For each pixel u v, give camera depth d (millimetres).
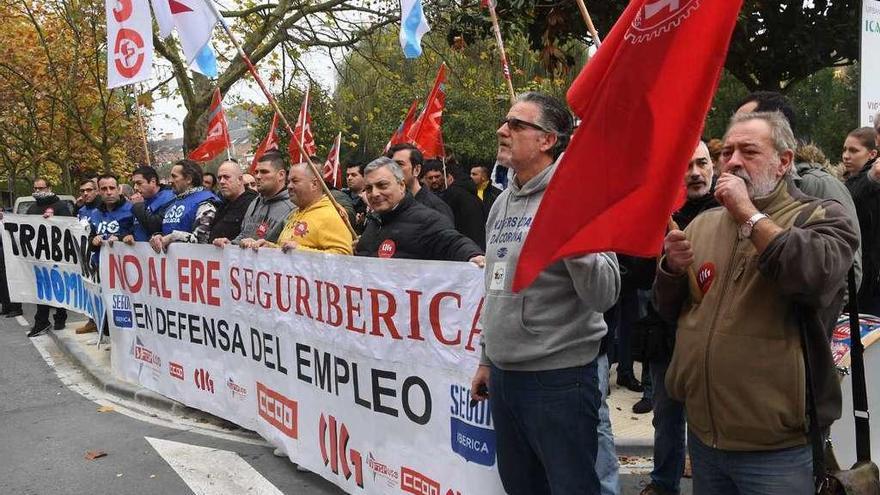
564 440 2609
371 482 3949
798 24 6625
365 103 18203
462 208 6949
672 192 2111
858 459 2363
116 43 6586
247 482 4477
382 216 4195
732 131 2285
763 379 2166
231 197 6488
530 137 2652
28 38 16609
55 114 19469
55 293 8914
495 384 2770
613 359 6254
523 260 2203
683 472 4176
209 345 5648
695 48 2061
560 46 7262
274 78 14148
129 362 6836
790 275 2008
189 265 5770
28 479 4680
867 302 4773
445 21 8938
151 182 7559
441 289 3418
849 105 18312
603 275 2453
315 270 4281
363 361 3932
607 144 2143
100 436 5500
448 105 20641
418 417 3617
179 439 5344
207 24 5707
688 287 2412
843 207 2191
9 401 6680
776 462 2193
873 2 5434
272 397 4891
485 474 3252
